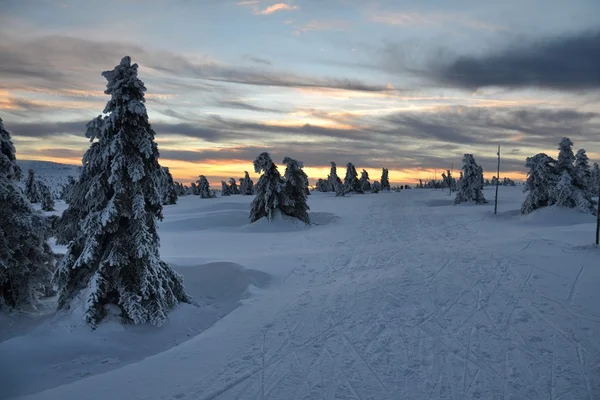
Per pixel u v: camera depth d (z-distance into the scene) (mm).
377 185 112062
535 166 37875
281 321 11672
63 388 7984
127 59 12109
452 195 87688
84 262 11656
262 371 8492
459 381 7820
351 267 19094
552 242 22703
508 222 36688
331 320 11586
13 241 13164
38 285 14352
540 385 7598
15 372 9055
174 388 7852
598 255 18438
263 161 37344
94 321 11258
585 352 8961
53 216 14203
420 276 16266
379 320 11430
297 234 32875
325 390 7605
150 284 11820
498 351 9125
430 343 9680
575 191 36094
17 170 13844
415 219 41750
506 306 12203
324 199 78312
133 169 11789
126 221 12297
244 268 17516
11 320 12891
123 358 10438
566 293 13266
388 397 7297
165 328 12078
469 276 15945
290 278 17453
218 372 8500
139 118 12281
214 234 33219
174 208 55750
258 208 37844
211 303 15289
